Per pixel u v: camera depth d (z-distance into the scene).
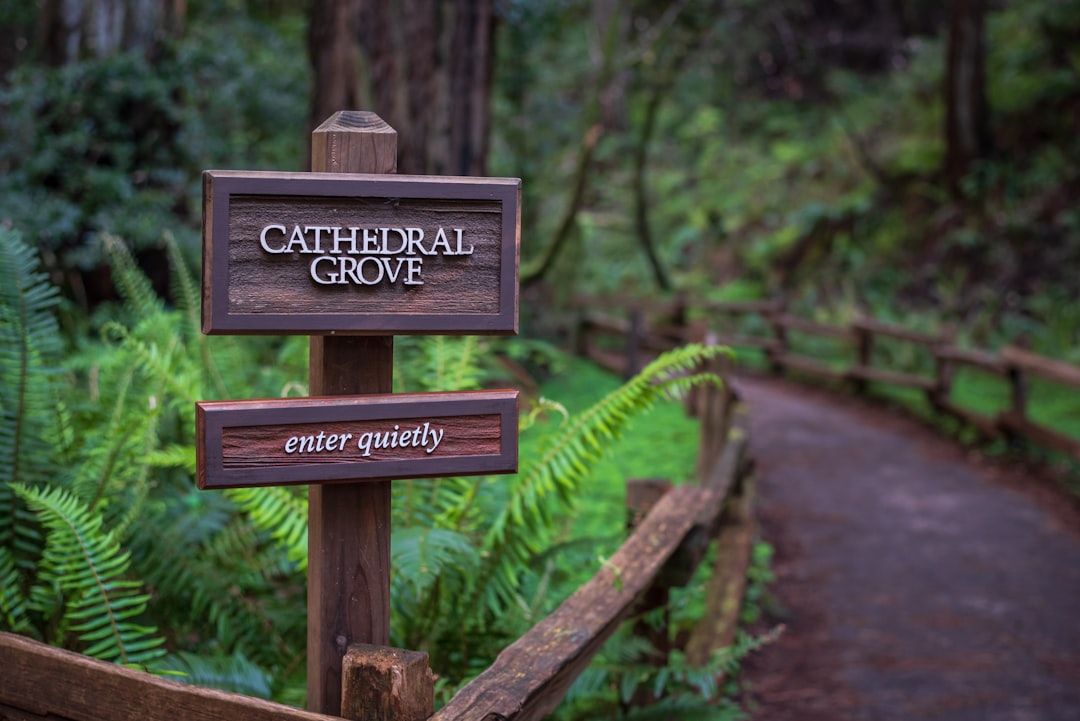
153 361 3.40
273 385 4.50
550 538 3.99
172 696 1.92
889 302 16.09
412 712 1.84
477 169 9.77
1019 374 9.23
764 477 8.30
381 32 7.80
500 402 1.99
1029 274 15.14
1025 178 16.00
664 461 7.79
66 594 2.88
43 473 3.11
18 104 7.95
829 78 21.22
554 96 16.44
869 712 4.14
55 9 8.43
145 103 8.38
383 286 1.92
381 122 1.97
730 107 22.73
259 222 1.85
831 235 17.78
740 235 19.42
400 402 1.94
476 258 1.97
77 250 7.49
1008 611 5.39
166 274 8.06
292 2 13.90
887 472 8.59
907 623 5.20
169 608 3.23
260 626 3.26
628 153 19.91
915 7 23.12
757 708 4.15
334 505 1.99
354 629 2.02
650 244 16.36
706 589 5.14
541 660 2.23
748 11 20.20
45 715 2.05
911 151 17.88
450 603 3.15
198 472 1.85
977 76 16.66
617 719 3.14
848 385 12.70
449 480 3.41
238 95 9.71
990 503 7.67
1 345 3.00
